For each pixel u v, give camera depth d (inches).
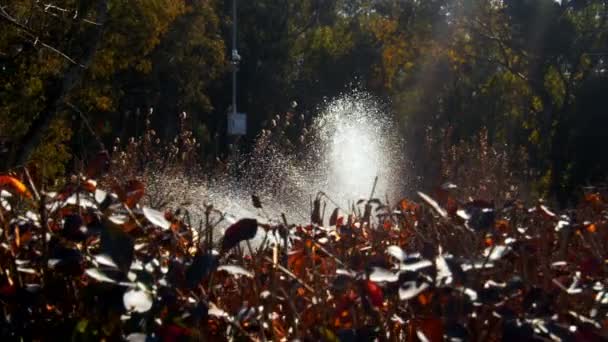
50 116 752.3
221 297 138.6
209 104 1659.7
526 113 1467.8
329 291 134.9
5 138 293.9
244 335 121.6
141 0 921.5
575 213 211.2
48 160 805.9
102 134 962.7
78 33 804.0
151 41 975.0
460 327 117.8
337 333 120.2
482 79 1620.3
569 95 1408.7
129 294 113.3
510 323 118.0
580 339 120.6
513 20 1424.7
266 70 2100.1
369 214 182.1
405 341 129.4
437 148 519.2
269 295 129.0
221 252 136.5
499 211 181.6
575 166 1312.7
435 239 157.0
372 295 120.6
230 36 2071.9
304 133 532.7
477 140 596.7
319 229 165.6
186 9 1470.2
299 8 2214.6
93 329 118.3
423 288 117.4
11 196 144.5
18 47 795.4
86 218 140.8
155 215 128.6
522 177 554.9
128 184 156.6
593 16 1401.3
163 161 401.7
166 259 134.9
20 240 135.0
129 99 1492.4
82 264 125.6
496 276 140.4
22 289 125.4
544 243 162.4
